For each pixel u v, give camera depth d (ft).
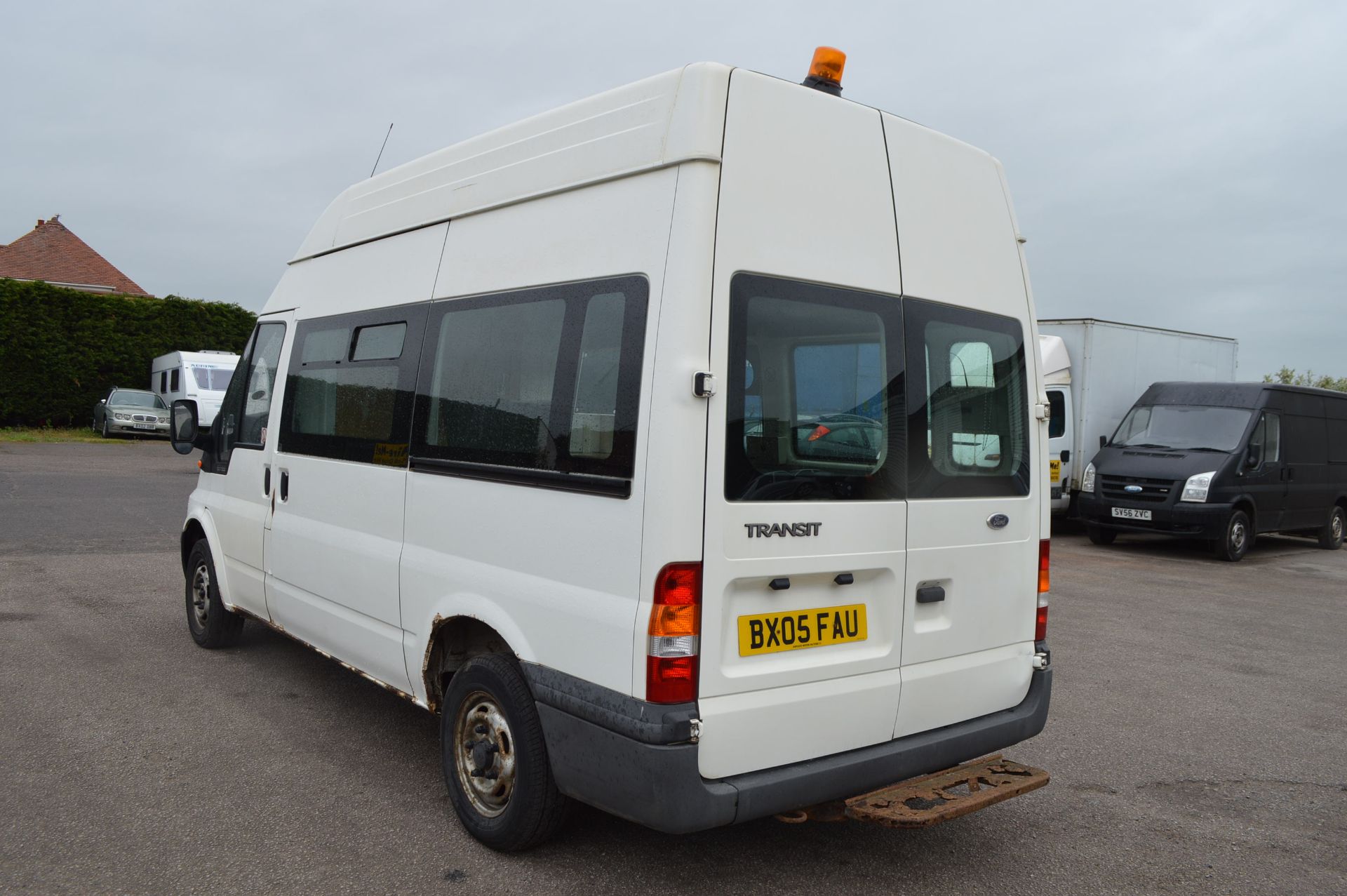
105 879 10.59
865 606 10.74
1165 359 50.34
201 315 88.43
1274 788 14.85
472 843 11.82
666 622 9.25
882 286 10.96
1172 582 34.63
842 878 11.39
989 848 12.44
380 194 15.12
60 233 127.85
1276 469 43.14
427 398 12.96
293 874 10.87
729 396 9.52
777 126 10.11
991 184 12.54
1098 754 16.15
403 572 12.98
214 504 19.06
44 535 32.63
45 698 16.52
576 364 10.50
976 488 11.88
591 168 10.77
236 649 20.08
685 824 9.25
